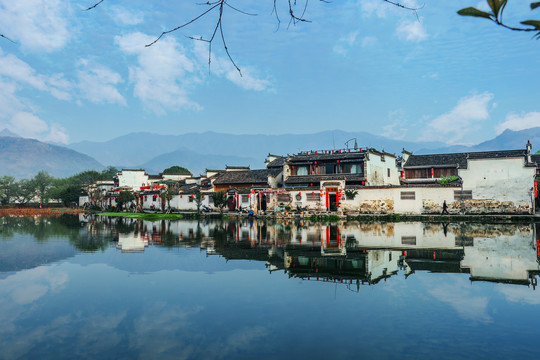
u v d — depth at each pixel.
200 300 8.52
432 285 9.55
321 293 8.97
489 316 7.21
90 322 7.18
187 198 57.94
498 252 14.45
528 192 33.94
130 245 18.06
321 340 6.18
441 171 48.31
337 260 13.16
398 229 24.97
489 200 35.03
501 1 1.82
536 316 7.18
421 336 6.28
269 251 15.48
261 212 43.38
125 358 5.59
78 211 73.94
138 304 8.27
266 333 6.49
